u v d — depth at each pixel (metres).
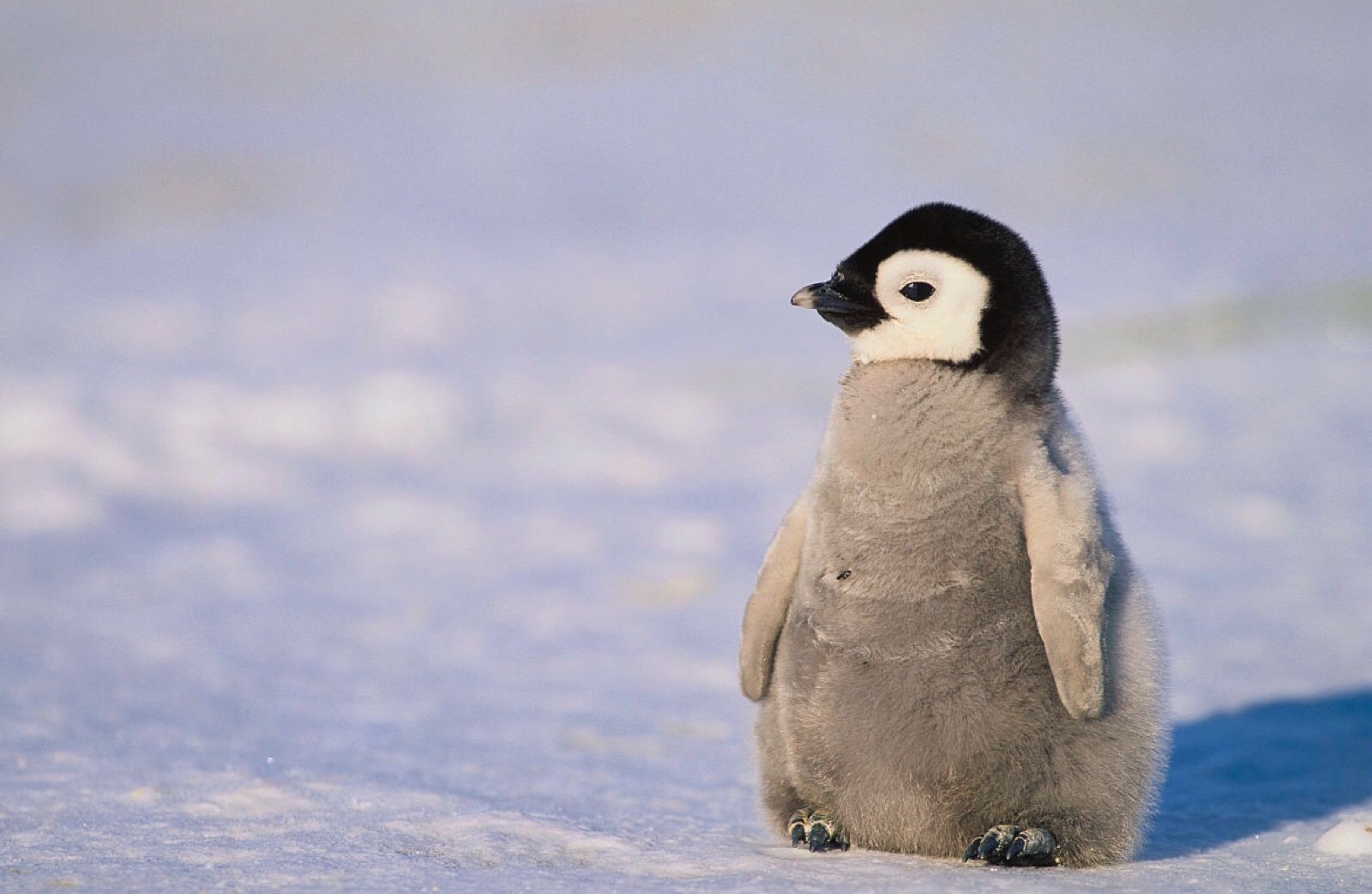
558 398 24.89
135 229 44.88
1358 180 45.97
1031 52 68.56
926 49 70.31
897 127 56.47
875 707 6.44
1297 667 11.76
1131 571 6.73
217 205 47.97
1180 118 56.09
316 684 11.76
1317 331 27.72
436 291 34.03
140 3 85.81
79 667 12.07
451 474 20.91
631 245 40.47
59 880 6.01
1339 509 17.88
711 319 31.34
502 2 81.75
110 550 17.00
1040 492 6.36
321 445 22.12
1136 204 44.12
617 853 6.71
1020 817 6.51
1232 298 30.38
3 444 21.05
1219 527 17.25
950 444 6.45
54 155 55.19
